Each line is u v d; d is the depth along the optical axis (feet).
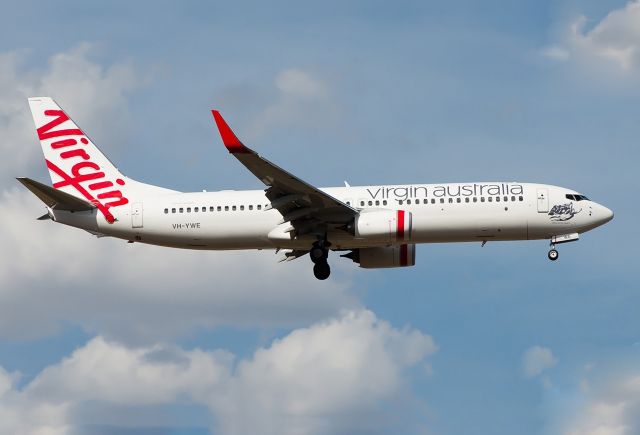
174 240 568.82
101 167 581.12
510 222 552.00
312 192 533.96
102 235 574.97
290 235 556.92
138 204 570.46
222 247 569.64
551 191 555.28
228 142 502.79
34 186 558.15
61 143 585.22
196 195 569.23
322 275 562.66
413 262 588.50
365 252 587.27
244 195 565.12
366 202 556.10
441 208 552.41
